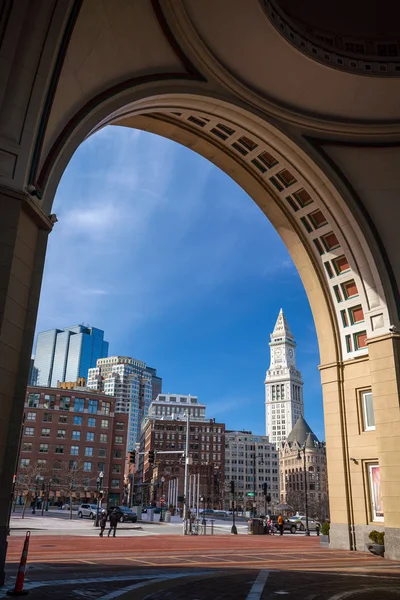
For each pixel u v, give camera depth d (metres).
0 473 11.19
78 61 14.72
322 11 19.72
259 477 195.00
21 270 12.66
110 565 14.27
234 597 9.73
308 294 27.05
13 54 12.96
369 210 23.59
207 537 32.47
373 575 14.02
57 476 100.94
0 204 12.30
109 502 105.94
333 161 23.00
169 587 10.66
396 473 21.00
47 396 106.81
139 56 17.05
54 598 8.81
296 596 10.02
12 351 12.01
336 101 21.34
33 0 12.99
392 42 20.61
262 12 16.88
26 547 9.40
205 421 150.12
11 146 12.79
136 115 20.98
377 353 23.02
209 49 18.52
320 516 112.94
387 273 23.39
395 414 21.61
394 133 22.36
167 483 136.00
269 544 26.58
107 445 108.62
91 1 14.32
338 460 24.22
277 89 20.77
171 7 16.36
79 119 15.19
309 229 26.14
